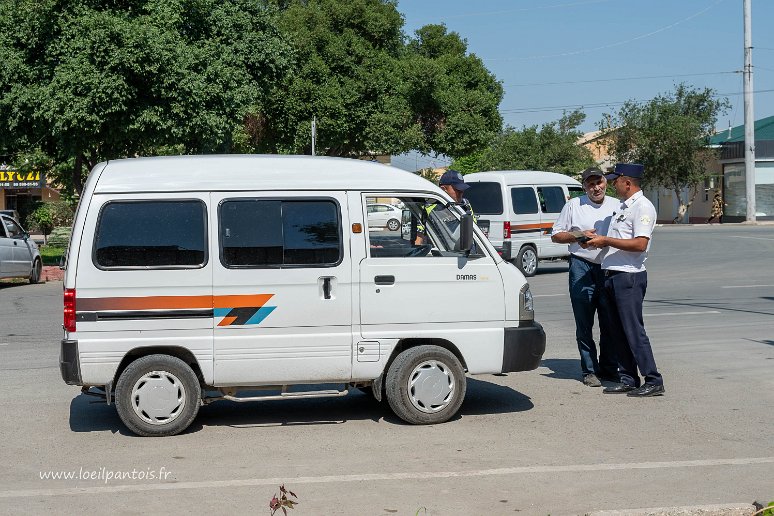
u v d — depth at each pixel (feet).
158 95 76.54
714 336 40.98
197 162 25.17
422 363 25.85
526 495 19.35
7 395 30.35
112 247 24.31
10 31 76.84
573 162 165.58
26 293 65.57
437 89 155.12
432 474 20.98
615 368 32.24
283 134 136.87
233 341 24.80
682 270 74.43
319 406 28.76
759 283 63.72
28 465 22.16
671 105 174.29
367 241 25.52
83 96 73.87
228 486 20.27
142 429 24.66
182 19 84.64
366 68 140.77
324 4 144.36
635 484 20.06
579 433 24.85
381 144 143.23
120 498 19.49
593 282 31.40
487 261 26.37
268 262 24.97
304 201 25.27
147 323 24.43
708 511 17.58
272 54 98.89
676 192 176.86
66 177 106.73
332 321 25.29
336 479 20.66
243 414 27.68
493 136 161.48
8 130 78.23
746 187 159.53
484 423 26.14
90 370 24.21
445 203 26.08
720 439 24.06
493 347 26.27
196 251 24.64
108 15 76.18
